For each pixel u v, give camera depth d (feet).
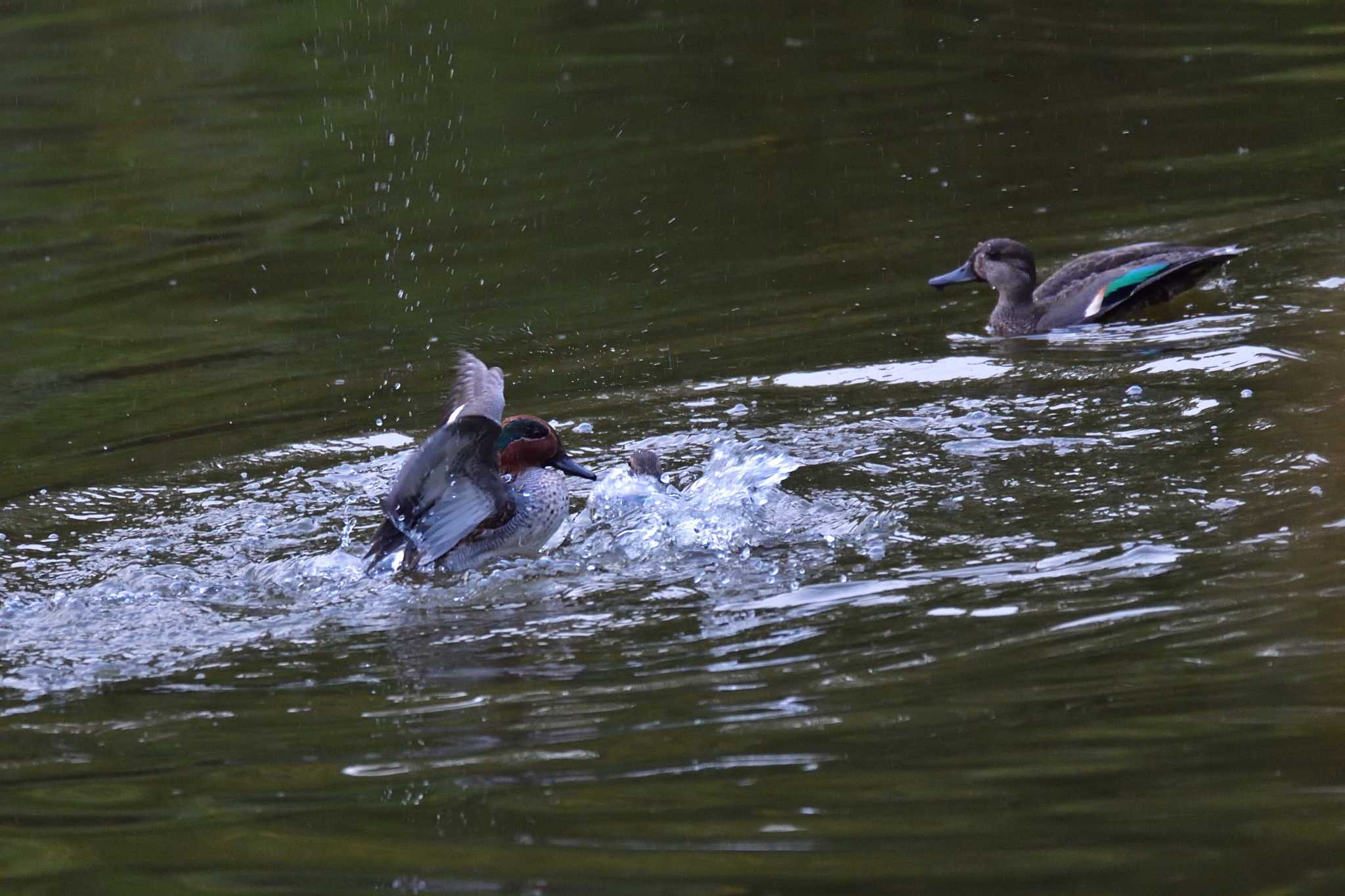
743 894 20.68
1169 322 51.13
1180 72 86.12
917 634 29.53
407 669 29.99
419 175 75.56
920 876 20.83
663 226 66.33
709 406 46.06
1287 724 24.44
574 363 51.13
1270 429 39.65
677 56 94.07
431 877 21.63
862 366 48.88
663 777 24.30
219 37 98.89
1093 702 25.80
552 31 100.89
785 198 69.31
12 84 91.20
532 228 67.36
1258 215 61.98
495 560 36.73
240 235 68.49
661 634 30.86
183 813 24.23
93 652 31.91
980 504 36.73
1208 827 21.59
